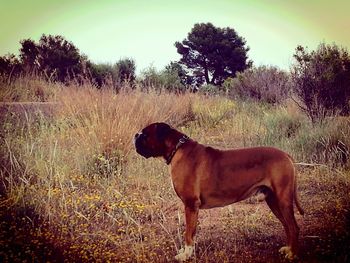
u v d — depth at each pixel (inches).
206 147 174.7
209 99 498.9
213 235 191.3
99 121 295.1
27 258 162.6
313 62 374.6
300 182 253.8
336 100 367.2
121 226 198.1
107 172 263.9
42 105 366.9
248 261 163.3
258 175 165.6
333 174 257.4
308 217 205.5
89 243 176.2
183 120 411.8
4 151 259.9
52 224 188.5
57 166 248.7
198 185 169.9
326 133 304.5
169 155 176.2
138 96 352.2
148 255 169.2
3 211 193.0
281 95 523.8
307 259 163.2
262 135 342.3
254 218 206.8
